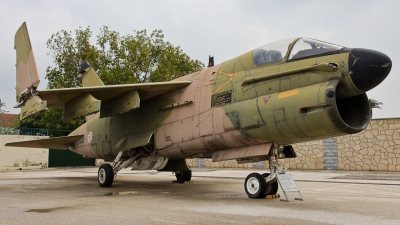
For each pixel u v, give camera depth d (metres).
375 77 7.60
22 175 20.53
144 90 11.20
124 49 33.19
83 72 17.27
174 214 6.78
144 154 12.96
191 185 13.34
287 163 23.20
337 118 7.63
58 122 35.06
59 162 29.97
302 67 8.38
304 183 13.82
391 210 7.29
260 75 9.12
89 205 8.05
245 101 9.24
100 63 33.75
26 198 9.41
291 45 8.90
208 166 27.19
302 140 8.77
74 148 16.86
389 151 19.98
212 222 6.00
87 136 15.63
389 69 7.67
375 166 20.34
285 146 9.91
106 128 14.20
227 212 7.00
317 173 19.45
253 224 5.86
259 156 9.57
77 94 11.19
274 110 8.51
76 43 34.78
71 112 11.75
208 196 9.79
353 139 21.11
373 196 9.72
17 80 13.33
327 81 7.97
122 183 14.44
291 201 8.63
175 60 33.28
